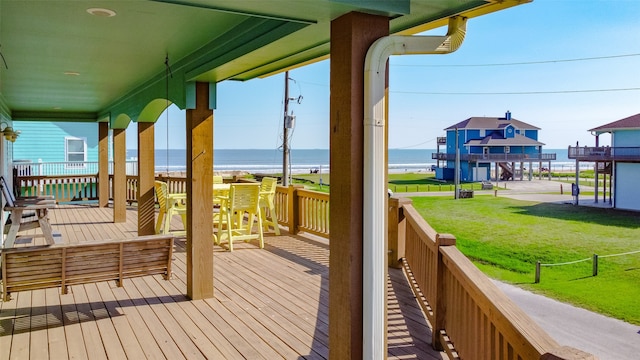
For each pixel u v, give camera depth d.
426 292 3.91
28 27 3.58
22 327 3.79
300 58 3.67
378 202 2.42
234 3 2.27
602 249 17.16
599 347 7.20
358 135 2.42
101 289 4.91
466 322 2.73
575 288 11.65
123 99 8.09
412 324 3.85
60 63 5.04
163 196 7.82
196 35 3.80
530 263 15.33
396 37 2.42
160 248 4.12
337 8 2.32
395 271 5.52
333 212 2.57
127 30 3.66
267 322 3.95
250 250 6.85
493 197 32.97
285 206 8.55
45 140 15.75
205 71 4.09
